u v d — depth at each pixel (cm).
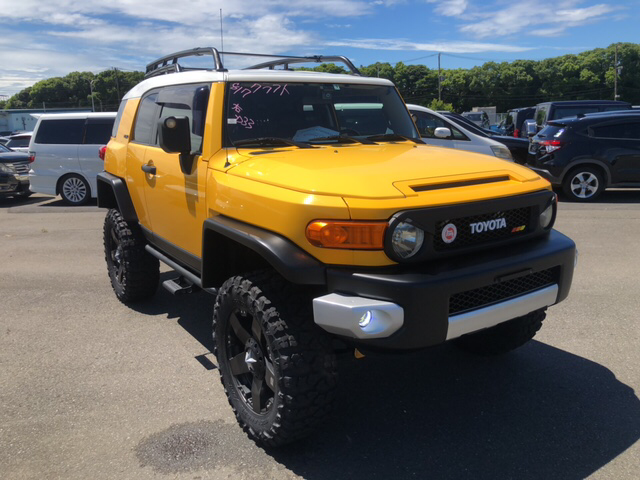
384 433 305
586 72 9781
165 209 404
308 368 262
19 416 327
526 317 351
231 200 309
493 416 320
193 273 388
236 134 346
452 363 389
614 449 284
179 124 339
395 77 10706
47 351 420
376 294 249
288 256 262
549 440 294
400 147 371
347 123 399
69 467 279
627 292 524
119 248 497
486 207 274
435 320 251
